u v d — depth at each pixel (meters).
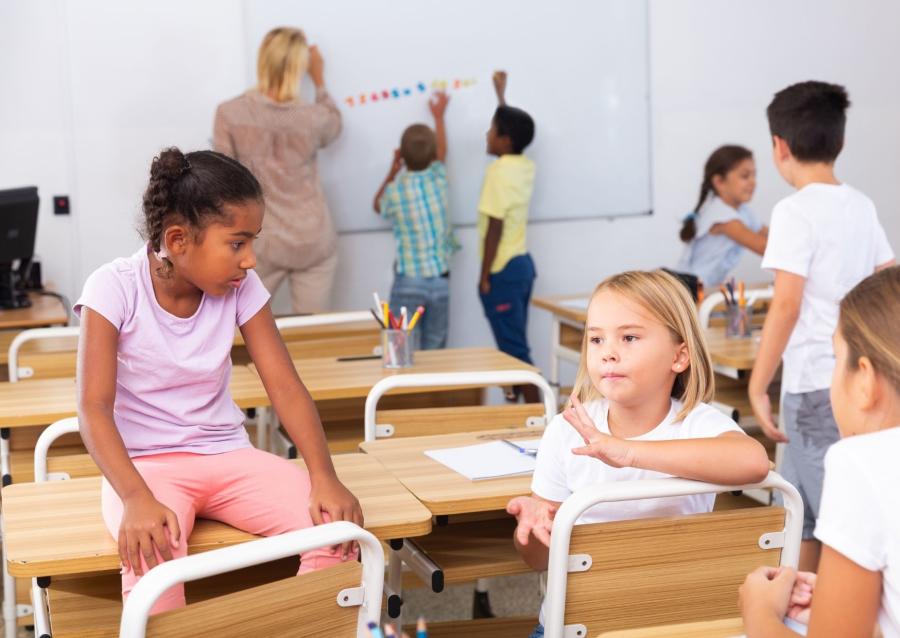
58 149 4.54
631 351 1.52
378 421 2.22
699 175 5.34
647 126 5.23
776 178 5.44
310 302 4.64
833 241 2.45
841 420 1.08
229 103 4.37
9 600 2.34
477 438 2.08
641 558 1.47
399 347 2.90
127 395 1.63
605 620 1.47
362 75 4.84
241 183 1.54
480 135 5.03
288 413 1.68
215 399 1.70
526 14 5.01
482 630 1.97
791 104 2.52
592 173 5.20
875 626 1.04
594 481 1.59
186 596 1.69
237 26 4.66
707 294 4.20
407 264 4.74
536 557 1.63
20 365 2.88
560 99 5.11
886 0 5.46
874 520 1.00
